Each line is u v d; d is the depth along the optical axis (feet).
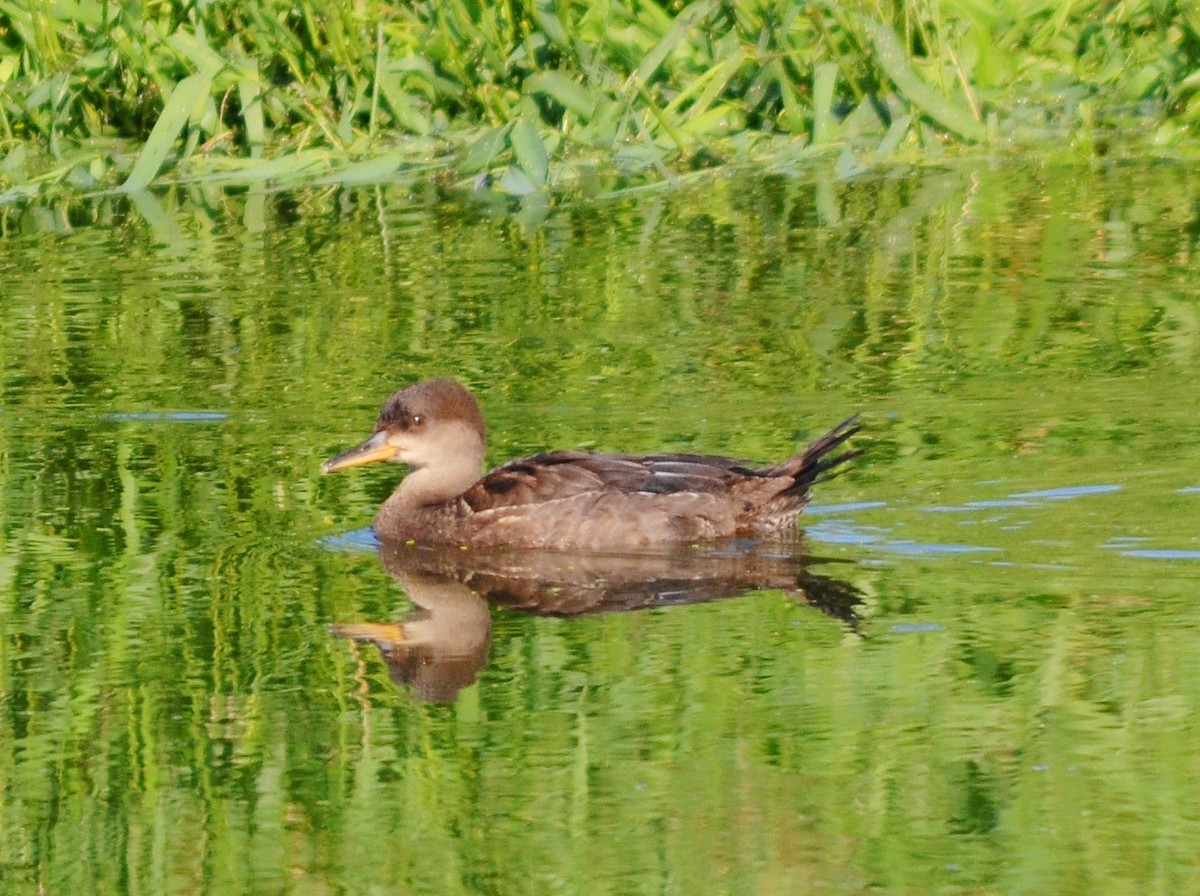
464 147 75.66
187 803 31.19
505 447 47.75
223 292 61.00
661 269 61.93
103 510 45.11
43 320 58.75
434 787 31.24
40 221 70.74
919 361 52.80
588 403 50.75
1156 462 44.52
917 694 33.83
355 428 50.06
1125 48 78.54
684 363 53.42
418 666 36.01
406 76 77.51
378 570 41.91
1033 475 44.16
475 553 42.91
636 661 35.83
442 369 53.72
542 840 29.50
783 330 55.88
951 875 28.02
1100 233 63.82
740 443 47.34
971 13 76.74
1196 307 55.93
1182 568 38.96
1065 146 74.43
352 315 58.44
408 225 68.13
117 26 75.66
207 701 34.73
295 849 29.55
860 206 68.23
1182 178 69.92
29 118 76.79
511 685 35.01
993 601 37.83
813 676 34.68
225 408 51.65
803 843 29.09
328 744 32.91
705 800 30.37
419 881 28.50
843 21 74.02
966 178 71.26
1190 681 33.83
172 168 76.38
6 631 37.96
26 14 77.46
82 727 33.91
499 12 75.31
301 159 74.64
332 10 74.90
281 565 42.01
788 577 40.09
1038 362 52.06
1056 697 33.47
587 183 72.74
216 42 76.95
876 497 43.68
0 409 51.90
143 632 37.96
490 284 61.00
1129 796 30.07
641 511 42.80
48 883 29.07
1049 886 27.71
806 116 75.61
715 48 75.15
